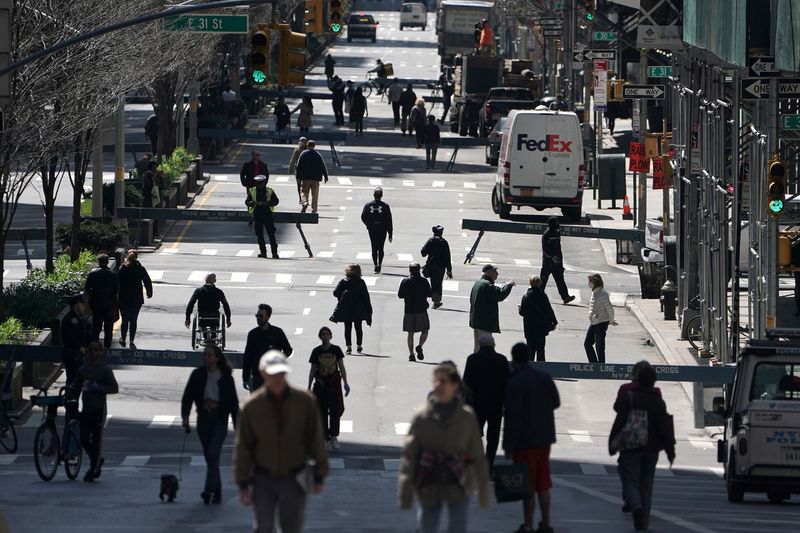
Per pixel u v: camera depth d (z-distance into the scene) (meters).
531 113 155.88
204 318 90.12
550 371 77.25
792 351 57.66
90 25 95.44
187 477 63.16
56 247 135.00
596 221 159.50
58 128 97.25
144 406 83.00
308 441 33.00
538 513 51.16
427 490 33.56
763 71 72.56
